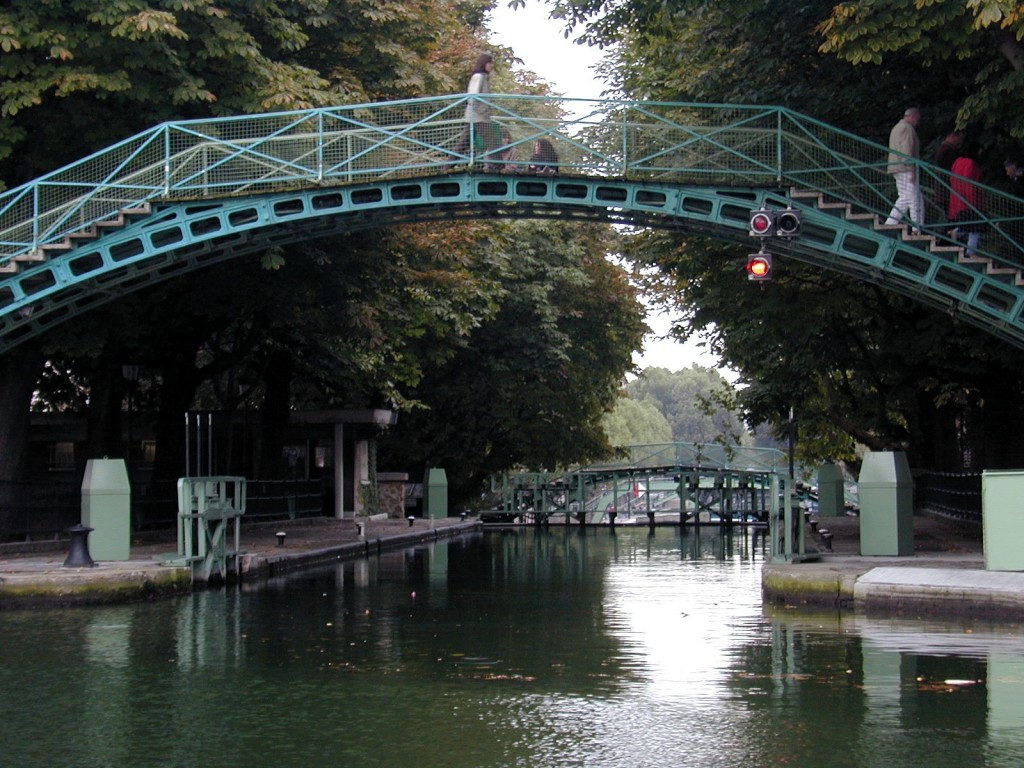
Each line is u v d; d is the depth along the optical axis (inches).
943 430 1573.6
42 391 1424.7
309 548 1141.1
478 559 1216.8
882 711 470.9
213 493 896.9
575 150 934.4
